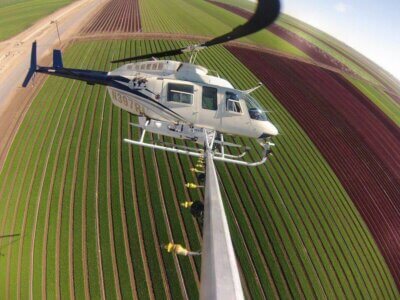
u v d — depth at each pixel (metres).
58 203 17.11
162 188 19.09
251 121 13.42
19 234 15.40
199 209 7.28
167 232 16.67
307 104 32.66
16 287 13.44
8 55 32.53
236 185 20.64
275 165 23.19
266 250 17.25
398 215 22.38
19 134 21.50
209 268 3.92
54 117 23.34
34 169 18.94
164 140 22.45
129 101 14.31
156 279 14.67
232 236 17.53
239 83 32.66
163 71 13.62
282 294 15.53
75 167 19.42
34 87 26.80
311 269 17.05
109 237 15.89
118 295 13.81
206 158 9.69
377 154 28.28
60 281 13.87
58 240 15.38
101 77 14.91
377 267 18.42
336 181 23.59
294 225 19.08
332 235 19.30
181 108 13.29
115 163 20.17
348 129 30.48
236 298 3.50
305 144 26.55
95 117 23.86
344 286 16.83
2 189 17.53
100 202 17.53
